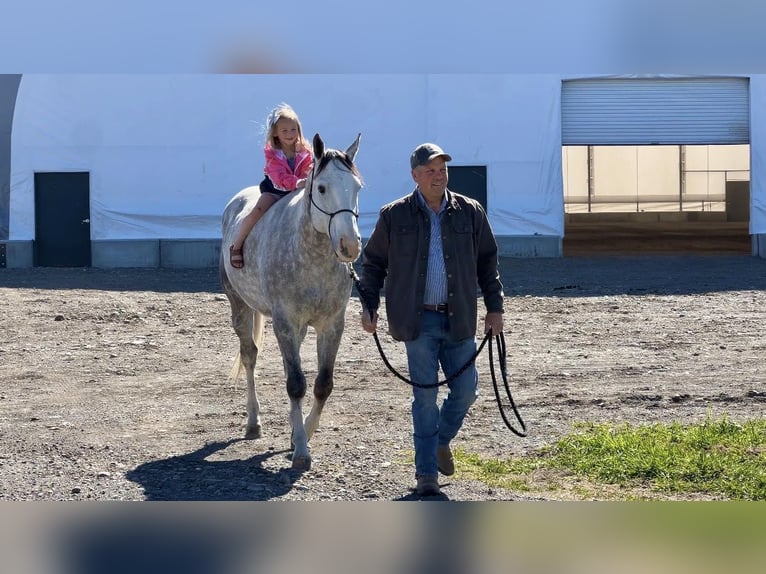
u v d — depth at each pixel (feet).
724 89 87.61
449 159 19.26
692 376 34.12
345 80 82.58
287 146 25.30
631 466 21.90
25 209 80.84
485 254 20.35
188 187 81.87
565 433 25.91
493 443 24.98
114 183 81.30
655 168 145.28
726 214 135.44
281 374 35.78
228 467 22.93
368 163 83.05
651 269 74.18
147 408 30.07
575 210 146.82
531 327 46.70
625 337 43.42
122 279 69.77
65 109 80.84
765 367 35.60
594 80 86.79
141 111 81.30
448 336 19.76
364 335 44.32
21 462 23.41
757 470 21.47
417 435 20.02
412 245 19.43
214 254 81.35
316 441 25.43
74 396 31.94
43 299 55.62
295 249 22.54
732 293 58.49
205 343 43.09
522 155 83.87
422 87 83.05
